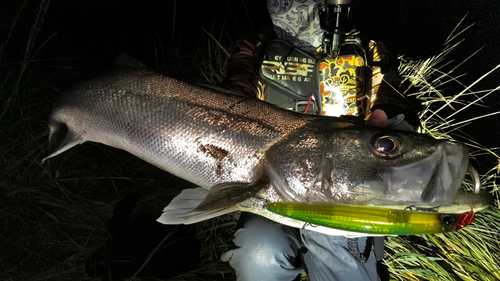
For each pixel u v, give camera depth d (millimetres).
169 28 1195
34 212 643
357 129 392
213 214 437
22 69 736
